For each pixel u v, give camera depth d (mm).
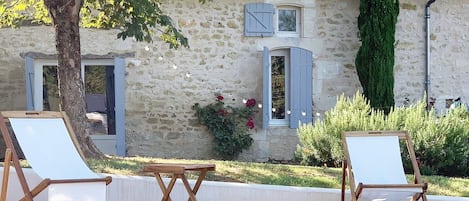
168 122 11023
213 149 11094
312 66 11312
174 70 11016
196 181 5602
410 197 5031
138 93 10938
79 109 7512
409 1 11648
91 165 6777
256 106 11164
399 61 11594
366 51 10906
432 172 8078
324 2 11398
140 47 10922
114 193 5910
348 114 8695
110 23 8766
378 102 10836
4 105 10688
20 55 10680
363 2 10969
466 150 8258
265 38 11219
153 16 7832
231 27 11148
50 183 4492
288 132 11266
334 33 11414
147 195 5848
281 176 6789
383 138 5387
